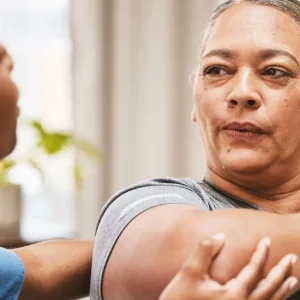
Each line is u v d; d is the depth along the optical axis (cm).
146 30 256
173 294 71
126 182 257
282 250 79
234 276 75
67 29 265
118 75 256
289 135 98
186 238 79
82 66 254
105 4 256
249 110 96
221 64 98
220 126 98
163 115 256
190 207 85
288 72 97
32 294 100
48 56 270
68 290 106
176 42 256
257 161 97
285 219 82
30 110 269
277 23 98
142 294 81
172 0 255
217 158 101
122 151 257
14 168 257
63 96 269
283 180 102
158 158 257
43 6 269
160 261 79
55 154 230
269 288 72
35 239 210
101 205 257
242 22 99
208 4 253
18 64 269
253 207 102
